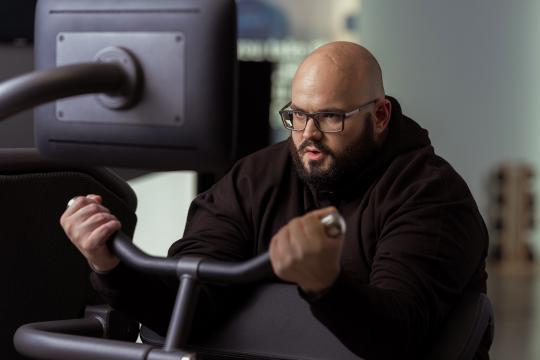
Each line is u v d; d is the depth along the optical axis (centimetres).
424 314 189
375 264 201
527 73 1111
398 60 1130
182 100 124
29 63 314
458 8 1112
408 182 213
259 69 439
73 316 210
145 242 482
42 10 134
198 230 226
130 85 126
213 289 191
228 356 188
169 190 490
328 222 138
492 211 1043
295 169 225
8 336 198
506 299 791
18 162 193
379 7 1125
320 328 185
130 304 186
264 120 439
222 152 125
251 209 224
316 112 211
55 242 204
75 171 206
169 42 124
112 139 129
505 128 1116
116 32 128
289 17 1065
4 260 195
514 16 1108
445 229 205
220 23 123
